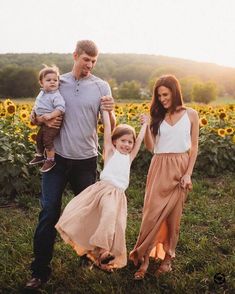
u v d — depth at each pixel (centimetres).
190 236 538
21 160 691
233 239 529
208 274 429
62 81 423
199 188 748
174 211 437
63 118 418
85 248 374
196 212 631
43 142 414
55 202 409
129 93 6794
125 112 1133
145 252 432
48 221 402
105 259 356
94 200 383
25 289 399
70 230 370
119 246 371
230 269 439
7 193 682
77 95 418
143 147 848
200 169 873
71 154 419
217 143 888
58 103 408
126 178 400
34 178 703
